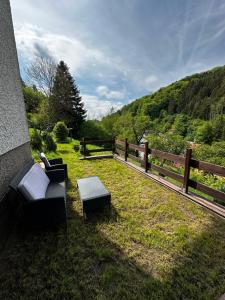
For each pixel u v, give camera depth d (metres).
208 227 2.43
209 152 13.16
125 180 4.31
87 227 2.47
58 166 4.14
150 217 2.72
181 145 14.15
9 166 2.80
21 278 1.69
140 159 5.06
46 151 8.19
